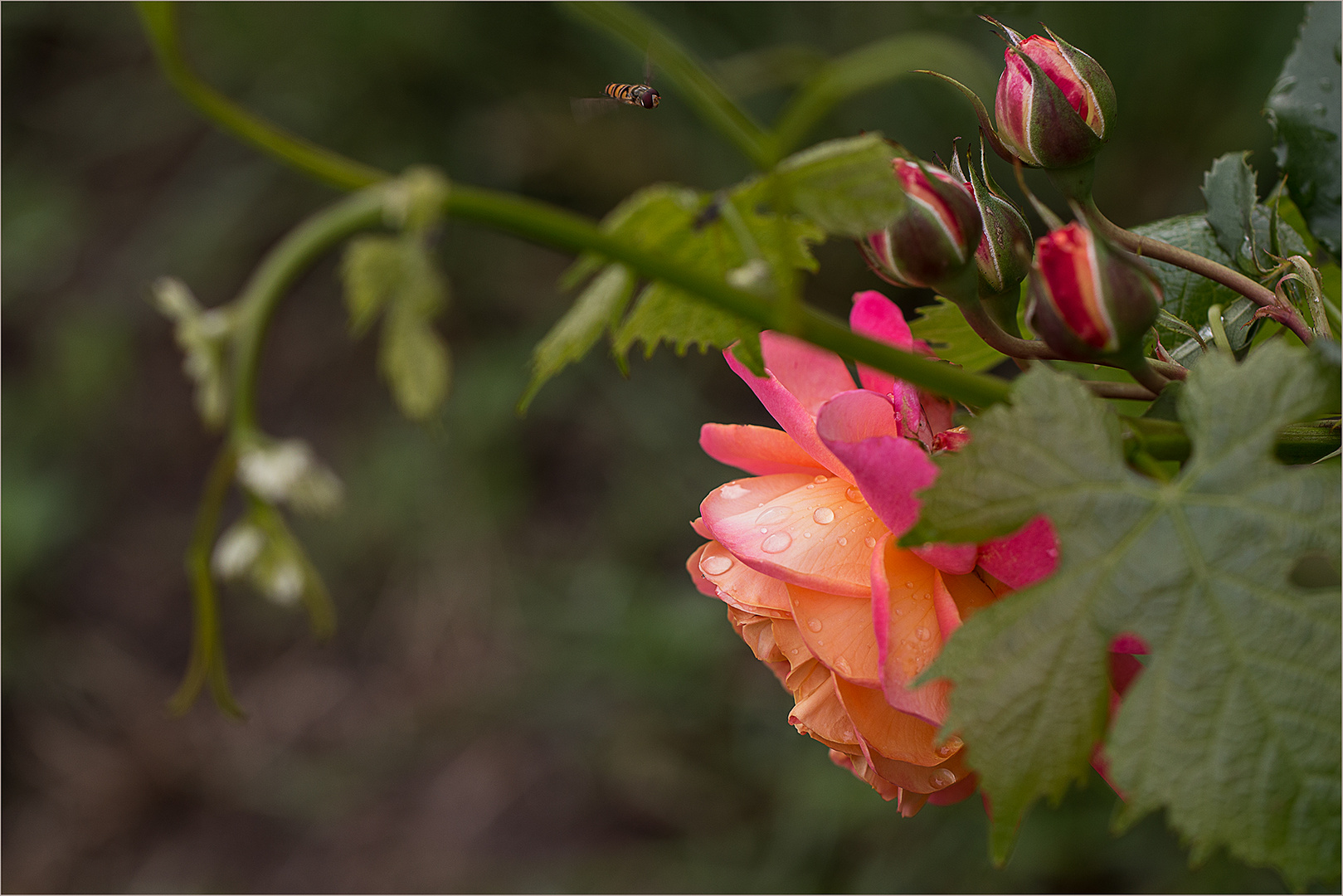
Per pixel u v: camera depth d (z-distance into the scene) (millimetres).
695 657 1517
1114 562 496
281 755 1687
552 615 1638
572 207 1723
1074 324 508
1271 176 1269
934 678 495
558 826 1545
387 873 1559
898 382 538
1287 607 493
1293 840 490
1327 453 521
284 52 1729
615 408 1706
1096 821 1192
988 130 539
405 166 1707
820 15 1479
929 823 1304
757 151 484
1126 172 1388
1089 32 1325
